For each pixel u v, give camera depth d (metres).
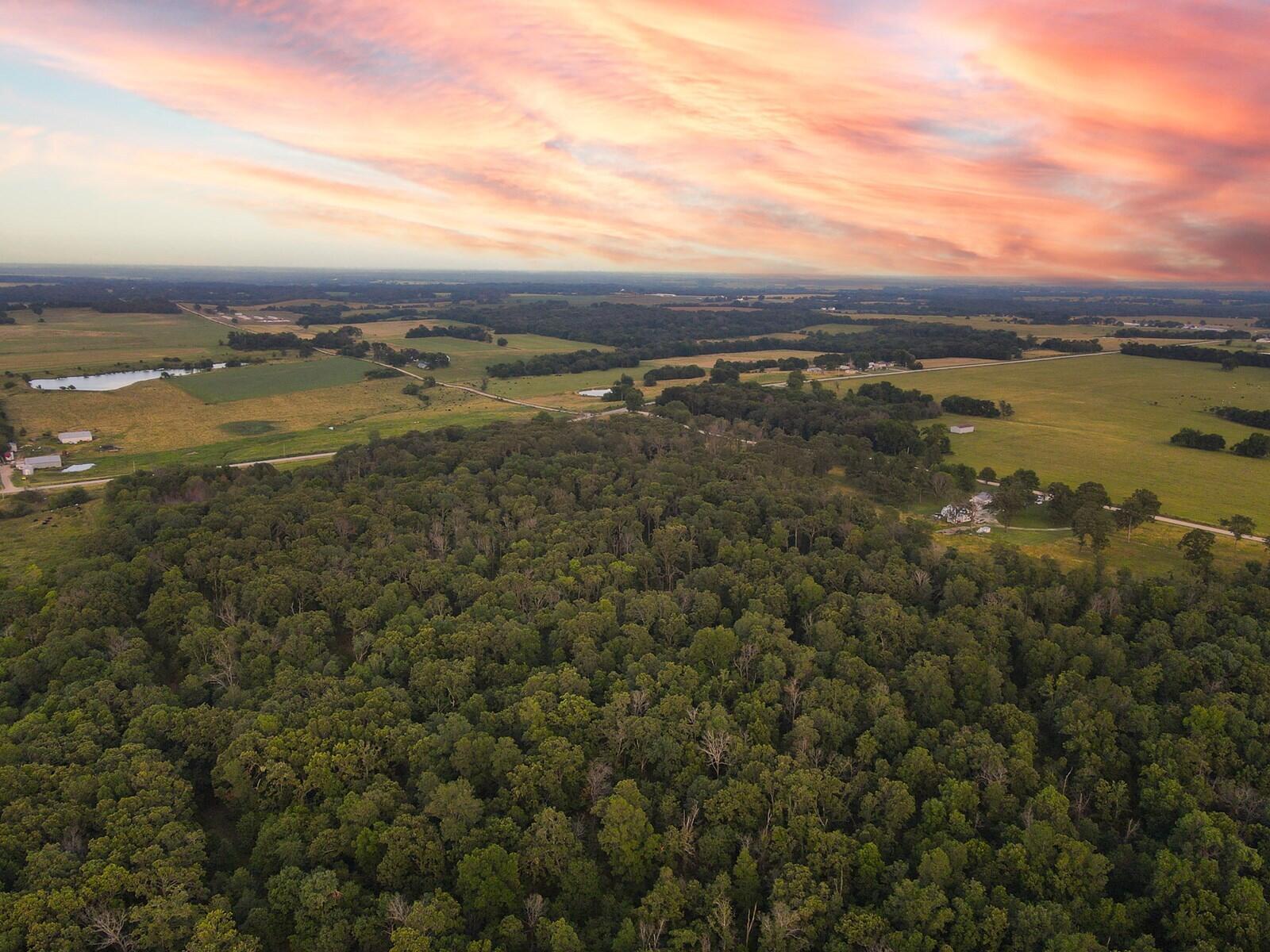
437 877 71.69
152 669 104.31
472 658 100.44
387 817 76.69
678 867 75.06
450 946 63.75
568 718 87.81
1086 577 119.75
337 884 68.69
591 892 70.81
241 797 80.25
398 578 126.56
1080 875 69.25
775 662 98.25
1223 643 99.50
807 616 112.38
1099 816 79.94
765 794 78.62
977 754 81.94
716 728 85.75
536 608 117.12
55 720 86.69
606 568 127.00
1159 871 68.31
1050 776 81.19
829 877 71.06
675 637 108.31
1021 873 69.88
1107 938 65.56
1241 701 88.44
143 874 66.94
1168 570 138.00
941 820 75.19
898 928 65.88
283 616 116.31
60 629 105.44
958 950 64.12
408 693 96.31
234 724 87.00
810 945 65.12
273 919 67.06
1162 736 84.06
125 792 77.62
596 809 76.00
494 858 69.88
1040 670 100.50
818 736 86.19
